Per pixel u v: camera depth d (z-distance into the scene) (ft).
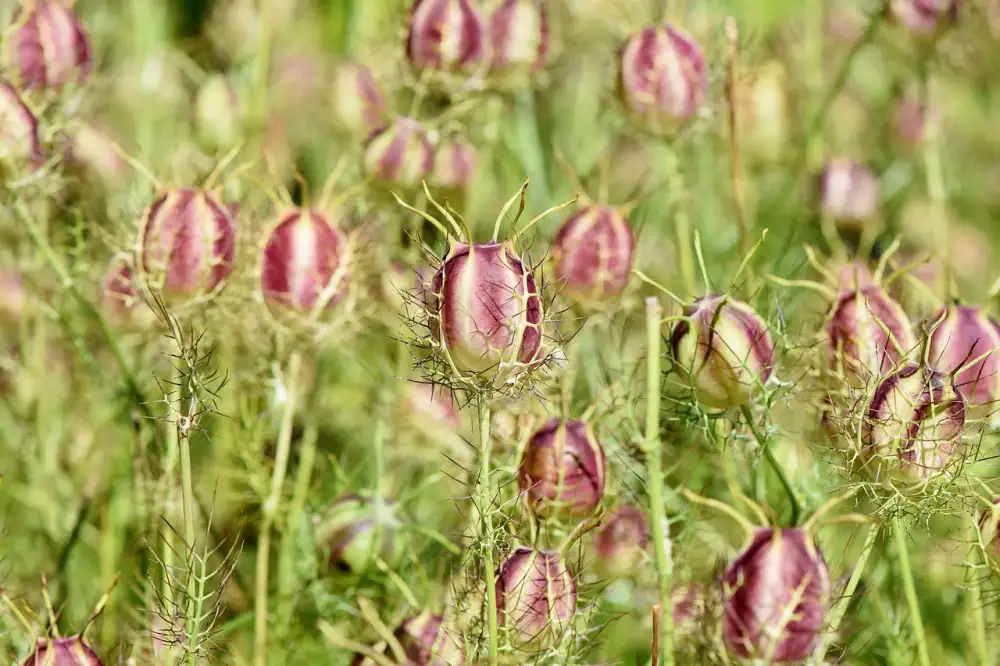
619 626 3.39
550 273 3.26
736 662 3.08
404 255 3.44
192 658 3.11
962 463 3.10
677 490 3.23
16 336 3.61
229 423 3.48
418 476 3.57
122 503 3.47
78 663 3.09
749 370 3.11
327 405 3.55
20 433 3.59
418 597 3.37
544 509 3.14
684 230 3.47
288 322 3.24
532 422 3.20
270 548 3.49
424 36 3.46
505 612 3.08
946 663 3.43
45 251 3.32
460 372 3.03
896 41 3.78
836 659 3.18
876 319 3.10
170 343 3.21
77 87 3.40
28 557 3.51
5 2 3.40
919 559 3.43
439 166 3.47
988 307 3.21
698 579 3.26
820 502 3.26
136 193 3.39
